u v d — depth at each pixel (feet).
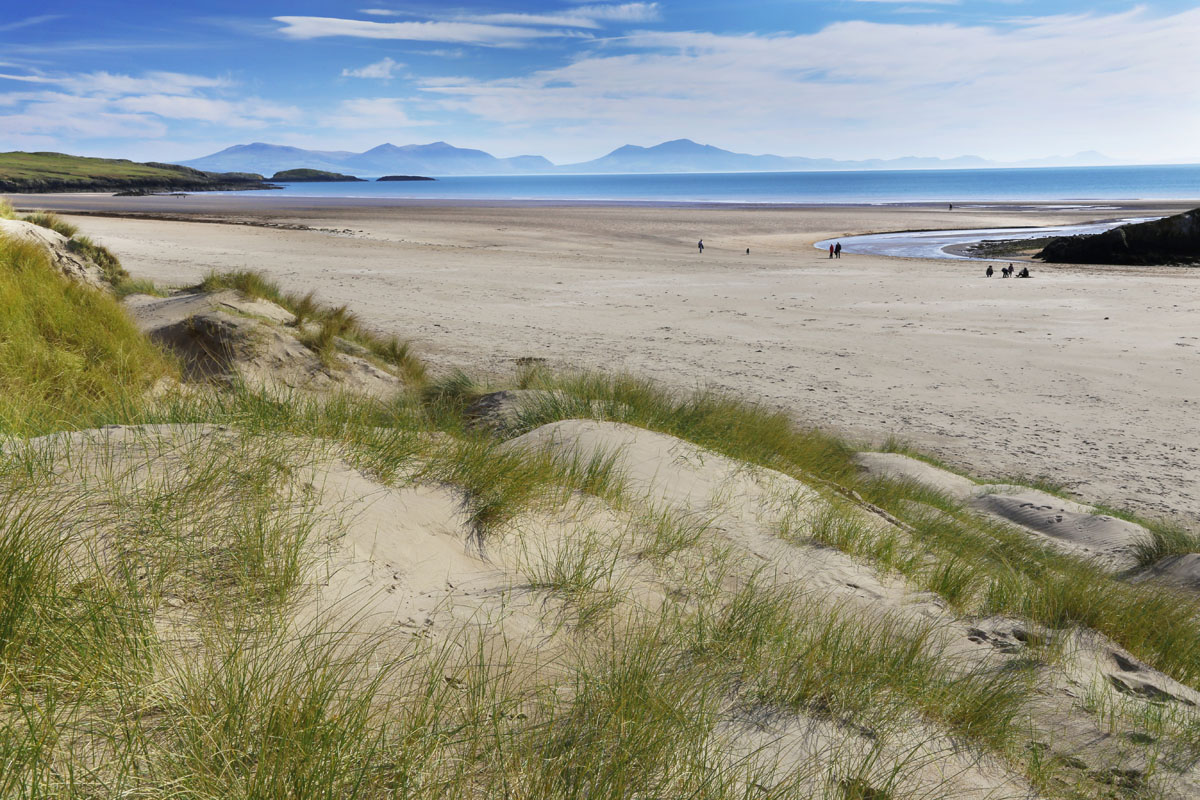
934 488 29.27
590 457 18.60
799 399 46.09
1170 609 14.62
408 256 119.24
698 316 75.61
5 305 22.25
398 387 34.86
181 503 9.37
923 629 11.76
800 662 9.43
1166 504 31.19
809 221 267.59
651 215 297.94
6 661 6.17
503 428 23.91
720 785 6.52
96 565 7.68
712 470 19.83
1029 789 7.73
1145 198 506.89
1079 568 18.76
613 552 12.55
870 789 7.05
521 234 187.73
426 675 7.62
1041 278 110.22
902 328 71.15
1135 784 8.11
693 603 11.21
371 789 5.79
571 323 69.05
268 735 5.98
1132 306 84.02
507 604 9.70
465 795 5.96
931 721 8.80
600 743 6.81
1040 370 55.47
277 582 8.42
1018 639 12.21
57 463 9.76
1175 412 45.52
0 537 7.59
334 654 7.59
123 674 6.43
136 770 5.46
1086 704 10.02
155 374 23.98
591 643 9.23
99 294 28.68
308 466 11.61
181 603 7.73
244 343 31.30
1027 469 35.27
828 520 16.94
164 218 200.44
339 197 579.48
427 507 11.92
